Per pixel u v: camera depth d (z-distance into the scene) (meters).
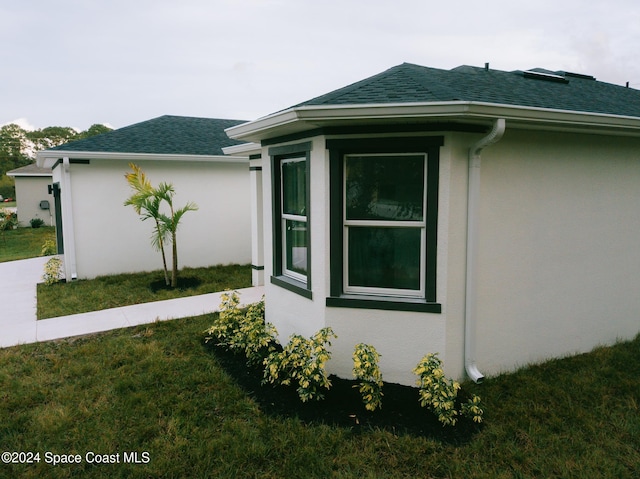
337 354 4.48
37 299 8.01
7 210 31.39
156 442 3.38
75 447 3.34
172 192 9.16
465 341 4.31
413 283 4.35
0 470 3.10
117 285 9.00
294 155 5.04
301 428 3.55
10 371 4.72
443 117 3.67
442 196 4.04
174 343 5.57
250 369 4.71
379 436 3.42
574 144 4.90
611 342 5.61
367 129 4.12
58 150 9.26
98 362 4.95
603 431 3.54
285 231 5.49
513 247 4.59
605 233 5.36
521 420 3.66
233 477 3.02
